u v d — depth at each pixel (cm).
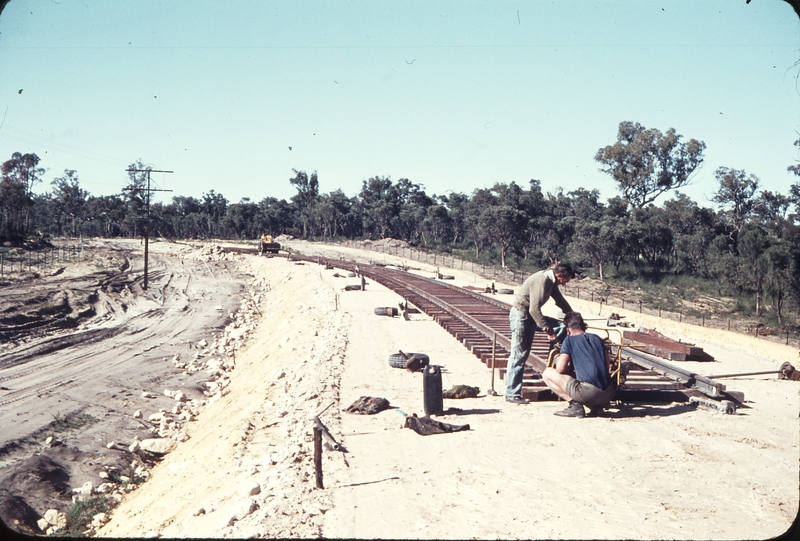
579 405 975
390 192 15450
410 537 565
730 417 973
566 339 990
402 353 1482
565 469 736
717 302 5962
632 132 9619
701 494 655
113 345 3569
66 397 2370
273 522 620
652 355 1759
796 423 940
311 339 2248
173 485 1111
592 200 11588
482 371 1398
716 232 8175
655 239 7831
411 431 920
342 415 1049
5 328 3856
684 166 9325
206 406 2108
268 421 1194
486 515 608
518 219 8012
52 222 16800
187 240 13838
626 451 800
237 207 15850
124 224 15100
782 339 4175
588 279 7075
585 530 568
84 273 6756
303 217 15925
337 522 609
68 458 1647
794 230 6762
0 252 7675
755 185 8388
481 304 2736
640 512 608
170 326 4269
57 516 1260
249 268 7888
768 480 695
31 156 12675
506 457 782
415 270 6388
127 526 1017
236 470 906
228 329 4094
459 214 12225
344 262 6247
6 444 1775
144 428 1967
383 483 711
